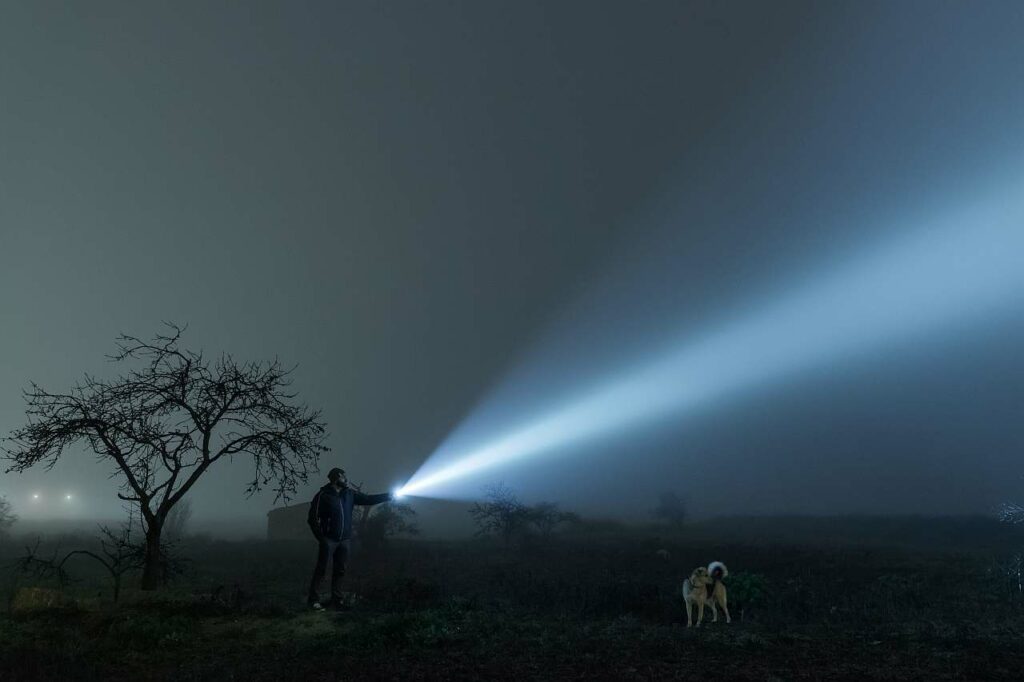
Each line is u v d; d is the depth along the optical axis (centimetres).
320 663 843
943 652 845
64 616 1163
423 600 1313
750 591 1245
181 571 1633
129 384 1526
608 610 1265
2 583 1705
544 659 838
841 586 1589
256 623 1131
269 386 1606
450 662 828
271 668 830
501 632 1006
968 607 1250
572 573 1939
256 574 1964
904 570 1952
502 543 3300
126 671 859
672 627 1062
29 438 1439
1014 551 2664
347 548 1289
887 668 766
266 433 1575
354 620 1120
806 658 822
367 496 1368
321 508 1259
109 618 1122
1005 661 796
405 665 816
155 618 1104
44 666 848
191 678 799
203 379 1570
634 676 749
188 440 1544
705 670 769
